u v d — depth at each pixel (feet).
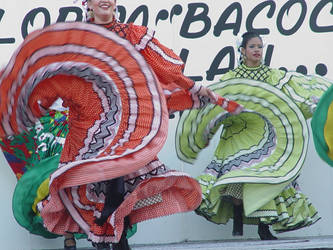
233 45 54.19
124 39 37.55
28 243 51.01
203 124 49.83
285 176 48.85
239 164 50.08
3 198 50.62
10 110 37.24
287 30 54.65
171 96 41.19
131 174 37.55
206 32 54.13
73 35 36.88
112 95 37.60
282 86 51.93
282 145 49.98
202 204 50.29
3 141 48.34
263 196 49.19
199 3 54.13
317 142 42.09
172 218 53.11
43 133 48.24
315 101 51.57
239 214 51.62
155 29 53.62
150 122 37.52
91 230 36.83
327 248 40.81
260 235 51.88
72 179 35.81
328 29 54.70
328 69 54.70
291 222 51.01
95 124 37.52
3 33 51.65
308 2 54.70
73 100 37.73
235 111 41.75
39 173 47.09
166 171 37.91
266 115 50.06
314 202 54.34
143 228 52.65
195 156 50.44
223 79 52.37
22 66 36.50
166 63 39.34
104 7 39.11
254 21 54.44
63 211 38.55
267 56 54.44
